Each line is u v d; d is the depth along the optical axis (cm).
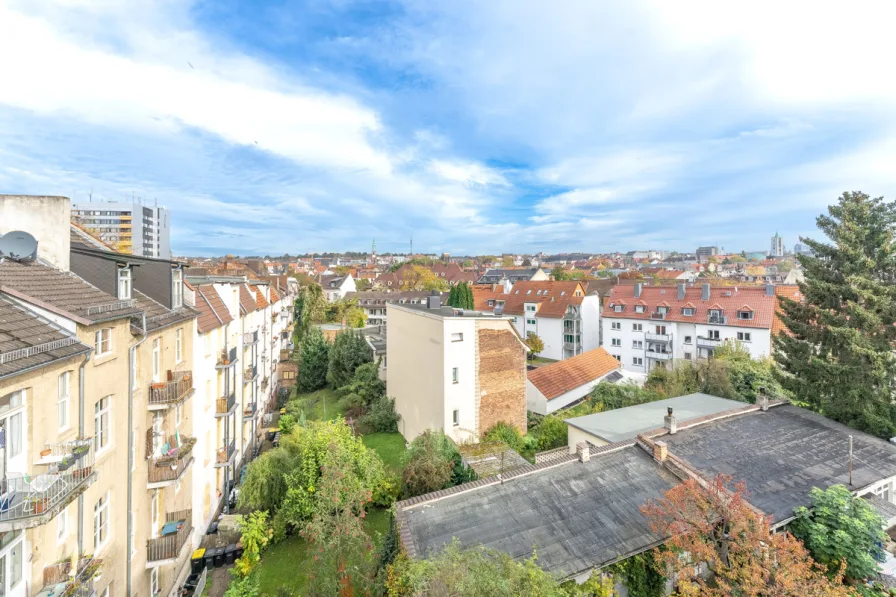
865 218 2286
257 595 1603
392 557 1325
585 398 3541
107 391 1220
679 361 3716
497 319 2667
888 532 1554
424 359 2766
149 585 1502
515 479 1511
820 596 936
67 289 1184
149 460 1515
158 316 1600
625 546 1232
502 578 915
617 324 5647
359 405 3622
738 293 4784
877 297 2148
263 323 3800
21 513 827
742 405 2434
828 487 1513
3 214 1278
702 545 1067
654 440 1742
